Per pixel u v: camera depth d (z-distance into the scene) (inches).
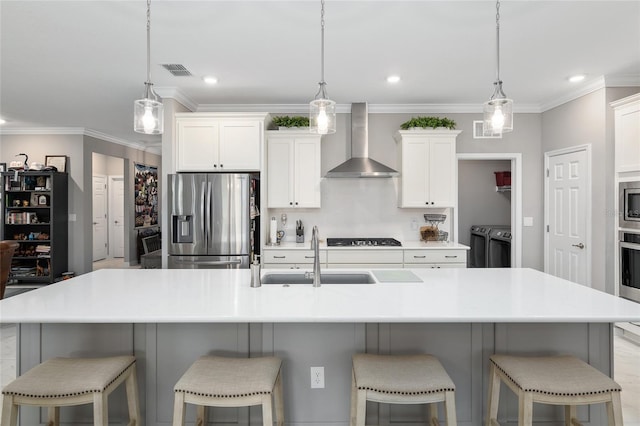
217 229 154.9
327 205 185.9
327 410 80.2
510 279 93.4
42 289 83.5
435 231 178.2
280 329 79.4
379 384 63.0
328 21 101.8
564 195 169.3
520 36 111.2
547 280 92.4
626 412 92.2
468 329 80.0
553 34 110.1
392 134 185.6
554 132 175.2
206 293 79.4
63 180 238.8
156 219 346.6
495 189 270.2
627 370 115.0
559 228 172.7
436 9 96.2
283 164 171.9
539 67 135.4
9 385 63.2
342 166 169.3
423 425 80.6
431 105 182.2
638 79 143.2
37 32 107.8
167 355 79.2
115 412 80.7
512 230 189.9
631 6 94.7
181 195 155.0
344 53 122.7
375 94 166.7
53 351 78.8
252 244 158.6
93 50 120.3
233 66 133.6
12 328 154.0
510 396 81.0
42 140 242.7
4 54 123.3
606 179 146.0
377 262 161.9
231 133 161.6
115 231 349.7
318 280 84.5
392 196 185.8
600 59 128.6
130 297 76.2
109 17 99.7
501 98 84.3
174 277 97.0
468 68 135.9
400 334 79.9
